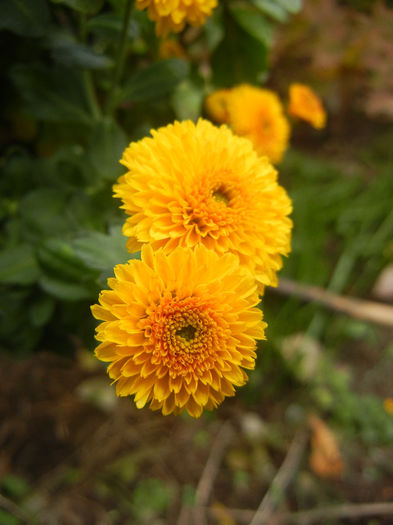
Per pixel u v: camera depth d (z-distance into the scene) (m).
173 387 0.11
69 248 0.16
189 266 0.12
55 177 0.20
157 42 0.19
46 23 0.16
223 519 0.24
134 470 0.25
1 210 0.20
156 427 0.26
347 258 0.32
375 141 0.39
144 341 0.12
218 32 0.22
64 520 0.22
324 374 0.28
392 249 0.32
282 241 0.14
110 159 0.17
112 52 0.22
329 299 0.30
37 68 0.18
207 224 0.13
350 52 0.32
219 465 0.25
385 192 0.34
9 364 0.26
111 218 0.17
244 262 0.13
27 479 0.23
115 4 0.18
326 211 0.34
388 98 0.33
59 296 0.16
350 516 0.24
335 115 0.38
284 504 0.25
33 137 0.22
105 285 0.13
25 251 0.18
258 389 0.28
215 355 0.12
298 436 0.27
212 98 0.22
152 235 0.12
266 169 0.14
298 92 0.24
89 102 0.19
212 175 0.13
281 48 0.31
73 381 0.27
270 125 0.22
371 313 0.30
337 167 0.37
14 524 0.21
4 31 0.19
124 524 0.23
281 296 0.30
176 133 0.13
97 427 0.26
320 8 0.31
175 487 0.24
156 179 0.12
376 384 0.29
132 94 0.18
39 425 0.25
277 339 0.28
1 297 0.19
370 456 0.26
